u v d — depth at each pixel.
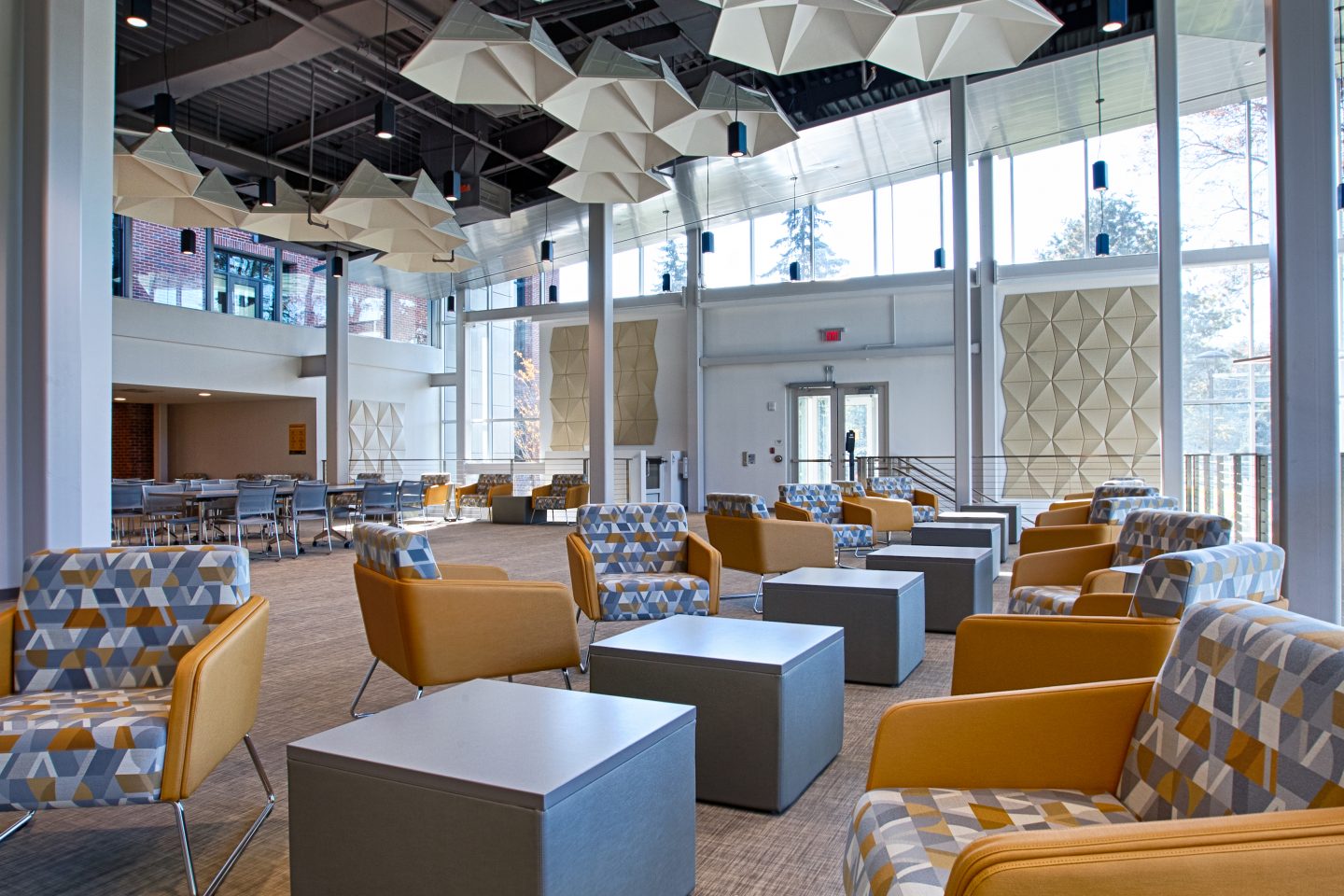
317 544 11.90
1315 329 3.69
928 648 5.24
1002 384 14.09
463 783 1.77
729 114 7.61
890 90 11.31
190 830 2.72
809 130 12.23
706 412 16.67
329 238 10.62
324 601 7.10
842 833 2.67
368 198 8.77
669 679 2.98
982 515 9.33
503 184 14.23
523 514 14.65
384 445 19.36
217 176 9.47
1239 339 12.78
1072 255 13.80
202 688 2.29
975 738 1.89
